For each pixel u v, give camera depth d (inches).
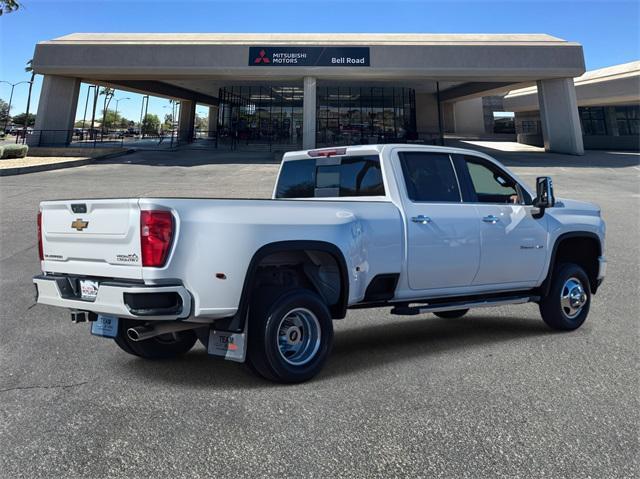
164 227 140.2
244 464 114.0
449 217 199.8
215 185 839.7
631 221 560.4
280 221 158.7
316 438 126.2
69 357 194.5
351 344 217.2
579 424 134.8
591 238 245.9
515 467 113.6
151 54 1358.3
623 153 1566.2
